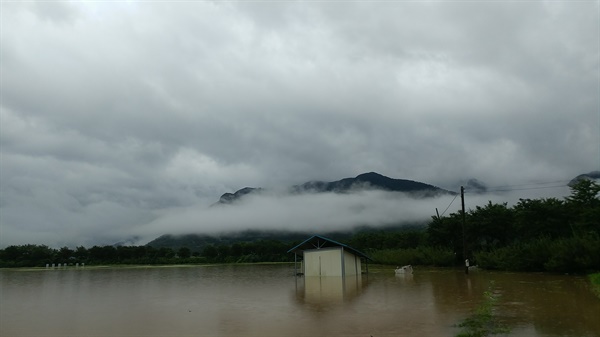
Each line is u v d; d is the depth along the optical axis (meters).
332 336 10.64
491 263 38.12
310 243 34.53
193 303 17.91
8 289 25.72
